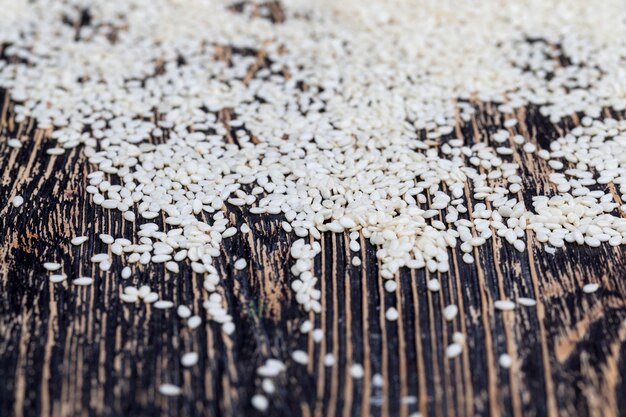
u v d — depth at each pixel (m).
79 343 0.27
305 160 0.31
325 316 0.28
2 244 0.29
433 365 0.27
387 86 0.33
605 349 0.27
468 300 0.28
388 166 0.30
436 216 0.29
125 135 0.32
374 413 0.26
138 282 0.28
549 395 0.26
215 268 0.28
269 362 0.27
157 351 0.27
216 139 0.31
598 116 0.32
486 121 0.32
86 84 0.33
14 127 0.32
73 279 0.28
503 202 0.30
